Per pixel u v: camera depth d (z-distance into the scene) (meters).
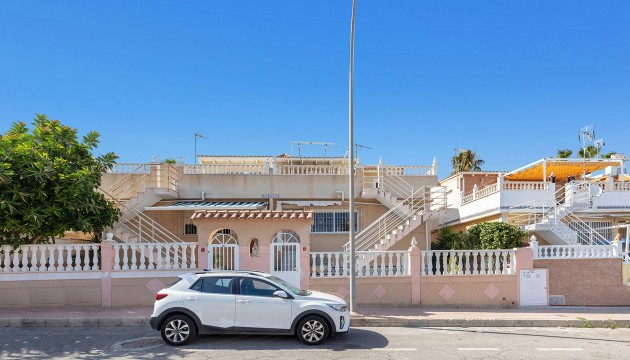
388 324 12.52
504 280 15.12
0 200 12.86
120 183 20.25
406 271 14.97
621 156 27.09
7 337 10.82
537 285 15.27
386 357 9.18
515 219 23.16
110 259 14.09
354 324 12.47
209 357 9.03
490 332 11.81
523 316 13.28
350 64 13.55
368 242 20.22
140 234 17.89
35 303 13.75
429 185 21.05
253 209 18.75
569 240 20.84
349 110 13.58
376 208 21.27
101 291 13.98
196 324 9.91
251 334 10.21
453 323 12.63
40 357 9.11
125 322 12.16
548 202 23.16
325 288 14.44
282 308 9.97
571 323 12.79
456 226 29.78
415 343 10.42
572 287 15.57
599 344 10.57
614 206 22.89
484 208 24.78
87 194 14.48
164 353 9.33
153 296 14.12
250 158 26.36
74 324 12.09
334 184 20.91
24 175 13.28
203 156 26.00
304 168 23.16
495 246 15.90
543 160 24.89
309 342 9.95
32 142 14.21
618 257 15.79
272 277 10.69
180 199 20.58
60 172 14.14
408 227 18.44
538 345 10.41
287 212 14.53
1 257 13.79
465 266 15.16
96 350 9.62
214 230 14.30
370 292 14.62
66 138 14.95
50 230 13.98
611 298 15.63
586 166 26.44
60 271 13.90
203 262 14.20
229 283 10.15
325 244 21.09
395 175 20.98
